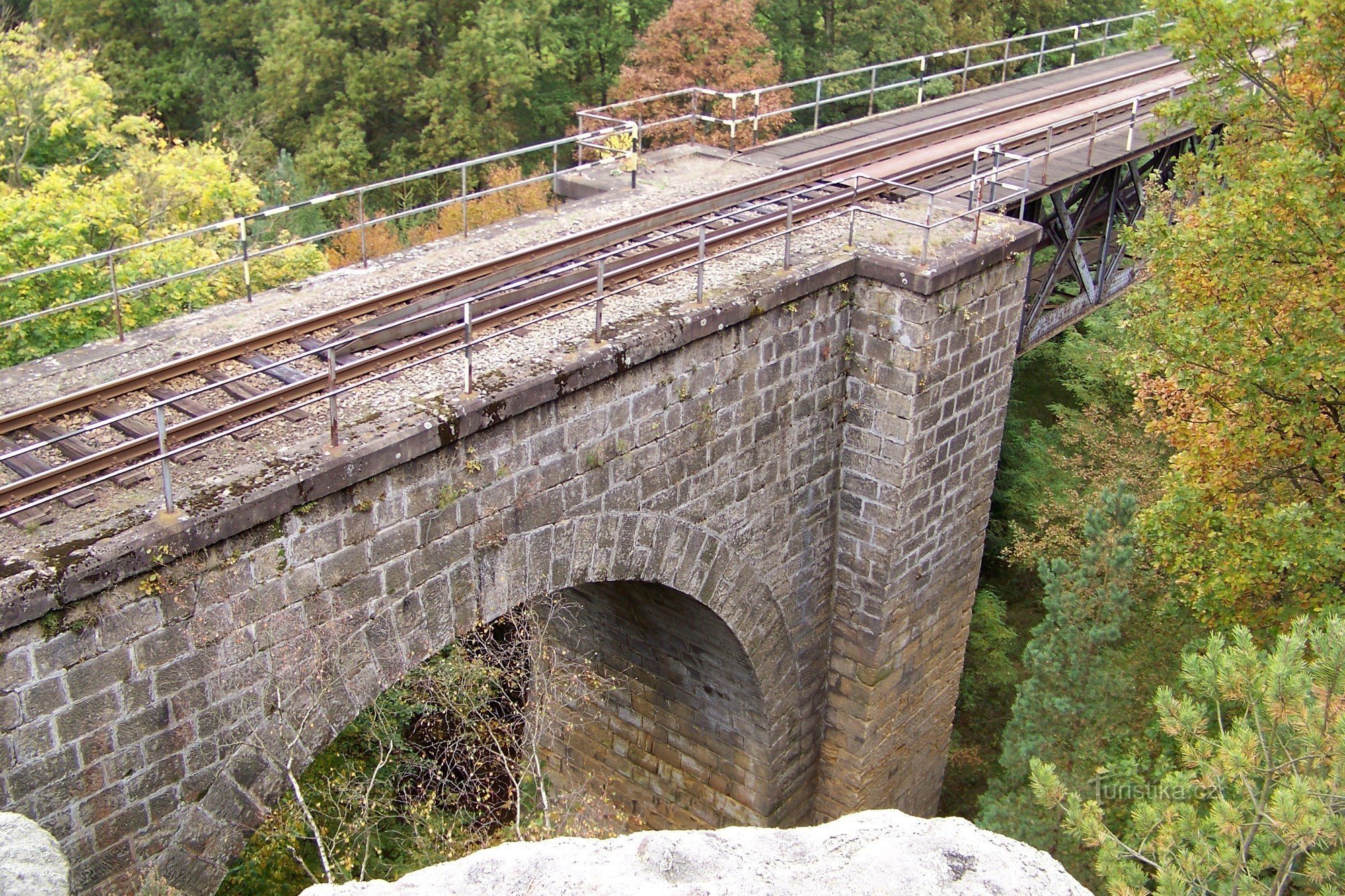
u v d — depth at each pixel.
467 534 11.06
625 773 19.67
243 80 42.34
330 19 39.16
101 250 22.31
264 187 34.03
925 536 16.06
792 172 18.72
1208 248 14.91
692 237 15.76
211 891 9.82
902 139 21.73
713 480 13.72
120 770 8.97
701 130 34.16
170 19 42.66
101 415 11.01
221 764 9.61
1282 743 9.73
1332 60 14.95
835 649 16.86
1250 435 14.70
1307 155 13.98
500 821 18.81
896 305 14.33
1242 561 14.66
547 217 16.75
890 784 18.12
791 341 14.02
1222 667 9.24
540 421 11.39
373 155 40.75
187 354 12.27
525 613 15.99
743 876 5.97
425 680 16.64
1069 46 31.30
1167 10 16.25
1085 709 15.79
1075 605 16.16
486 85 39.38
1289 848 8.87
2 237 19.16
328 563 9.92
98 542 8.49
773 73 34.25
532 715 16.11
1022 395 31.23
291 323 12.80
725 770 17.86
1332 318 13.68
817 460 15.20
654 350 12.19
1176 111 16.86
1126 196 25.09
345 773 17.39
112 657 8.66
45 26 41.12
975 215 15.48
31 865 6.41
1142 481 23.50
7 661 8.05
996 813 15.88
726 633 15.20
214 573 9.12
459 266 14.79
